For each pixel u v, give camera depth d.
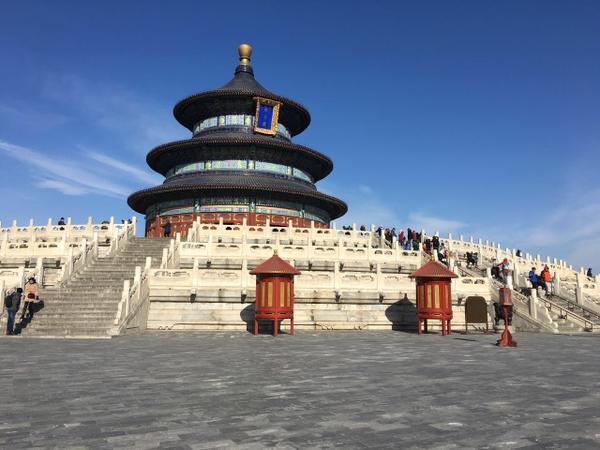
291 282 26.75
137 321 27.06
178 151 74.50
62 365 14.23
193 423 7.74
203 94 76.19
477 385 11.20
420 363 15.06
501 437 7.04
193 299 29.45
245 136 72.81
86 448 6.46
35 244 38.56
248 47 85.19
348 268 38.19
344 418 8.09
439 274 28.39
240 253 36.78
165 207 71.31
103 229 47.03
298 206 71.50
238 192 68.12
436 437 7.02
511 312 32.91
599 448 6.56
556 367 14.37
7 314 25.64
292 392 10.27
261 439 6.89
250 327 29.58
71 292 29.00
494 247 62.28
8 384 11.13
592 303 36.66
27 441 6.77
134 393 10.12
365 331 30.36
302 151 73.88
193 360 15.45
